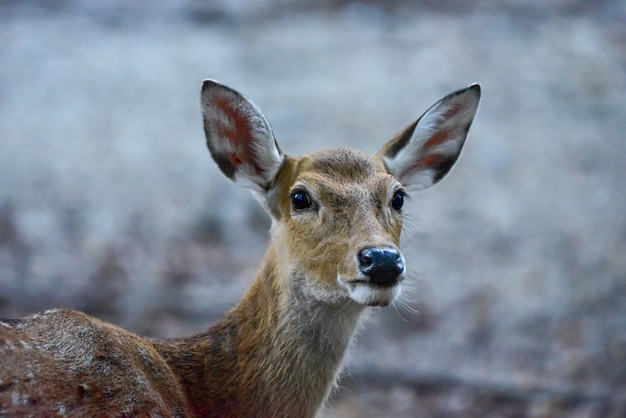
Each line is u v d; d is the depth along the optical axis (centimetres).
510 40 2408
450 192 1773
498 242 1620
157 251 1592
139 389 636
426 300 1455
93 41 2423
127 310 1382
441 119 831
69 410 605
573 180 1809
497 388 1190
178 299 1426
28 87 2172
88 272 1498
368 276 678
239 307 750
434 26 2491
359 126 1975
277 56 2327
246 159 789
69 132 1984
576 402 1157
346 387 1215
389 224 738
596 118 2047
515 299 1454
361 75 2216
